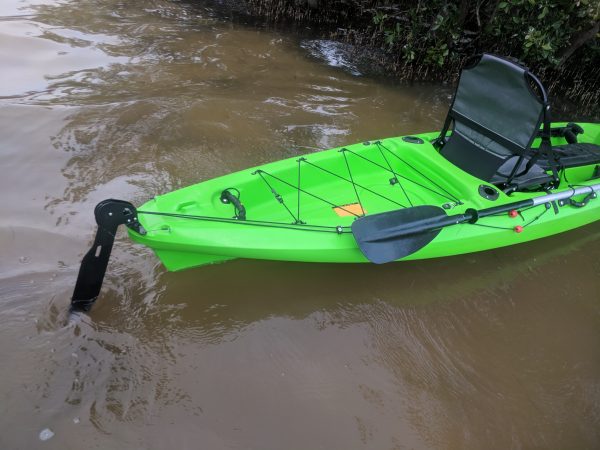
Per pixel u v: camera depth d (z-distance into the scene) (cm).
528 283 360
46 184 376
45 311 279
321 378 272
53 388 246
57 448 224
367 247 300
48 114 459
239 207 308
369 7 802
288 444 239
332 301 320
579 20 630
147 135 454
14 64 531
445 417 262
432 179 376
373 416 256
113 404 244
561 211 376
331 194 371
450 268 361
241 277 324
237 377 266
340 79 642
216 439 237
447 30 654
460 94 374
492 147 360
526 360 301
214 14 772
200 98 530
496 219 348
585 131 491
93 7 707
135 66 573
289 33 758
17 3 671
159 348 273
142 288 303
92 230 338
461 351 301
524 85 321
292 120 524
